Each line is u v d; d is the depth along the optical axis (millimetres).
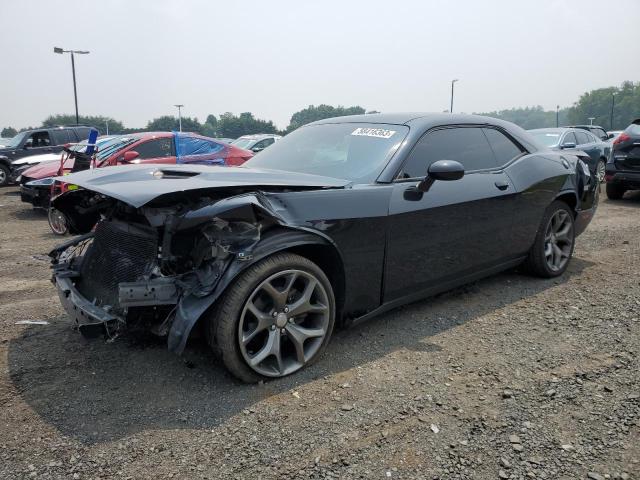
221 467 2225
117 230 3096
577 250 5941
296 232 2900
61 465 2234
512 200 4152
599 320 3801
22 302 4348
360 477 2158
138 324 2779
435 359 3215
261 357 2848
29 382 2949
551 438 2404
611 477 2139
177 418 2586
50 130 15398
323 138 4027
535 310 4027
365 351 3324
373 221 3201
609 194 9984
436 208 3543
